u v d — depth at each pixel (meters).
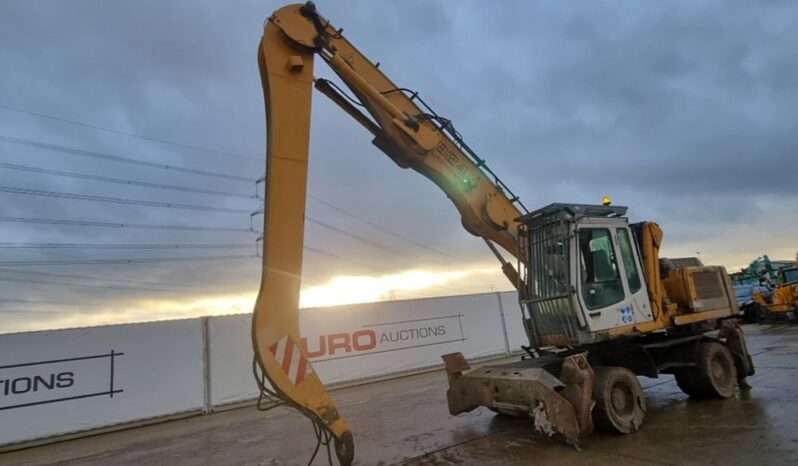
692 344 6.76
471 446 5.48
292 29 4.68
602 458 4.56
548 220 5.86
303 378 3.99
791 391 6.63
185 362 10.12
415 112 5.88
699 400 6.68
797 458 4.03
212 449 6.71
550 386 4.94
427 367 13.83
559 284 5.61
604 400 5.17
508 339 16.08
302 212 4.34
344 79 5.29
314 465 5.36
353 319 12.83
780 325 17.98
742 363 7.23
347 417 8.04
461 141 6.19
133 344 9.67
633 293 5.98
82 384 9.03
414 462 5.09
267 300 4.01
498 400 5.50
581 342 5.33
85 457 7.12
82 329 9.25
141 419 9.39
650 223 6.48
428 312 14.39
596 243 5.87
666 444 4.78
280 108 4.45
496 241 6.61
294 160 4.41
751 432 4.88
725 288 7.45
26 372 8.60
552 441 5.31
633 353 6.42
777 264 24.39
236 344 10.79
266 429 7.83
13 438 8.25
